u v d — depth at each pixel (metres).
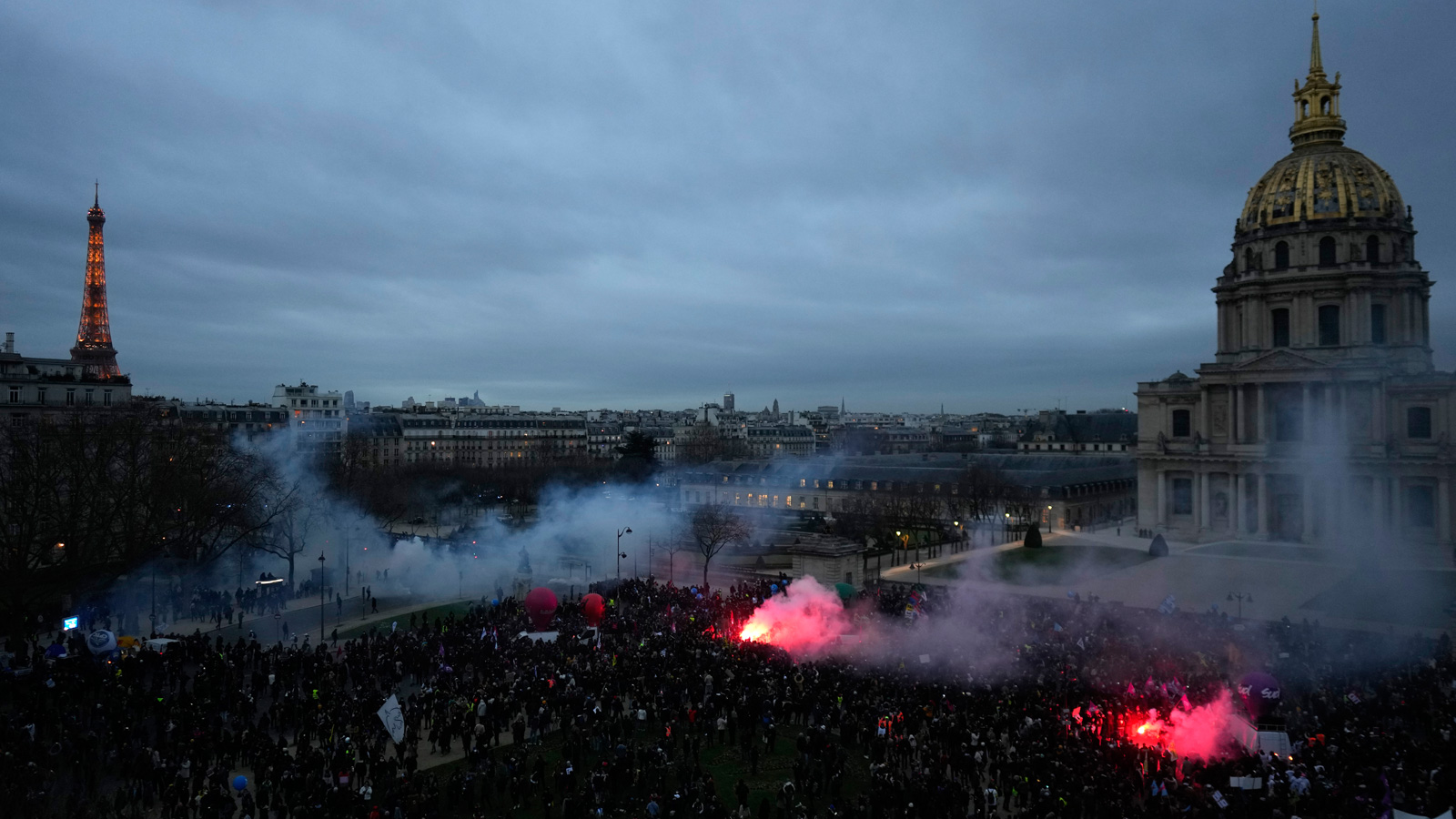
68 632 91.12
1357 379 150.50
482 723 65.81
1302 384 156.38
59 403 139.38
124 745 55.84
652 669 74.12
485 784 53.66
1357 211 165.25
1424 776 47.91
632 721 63.69
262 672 76.19
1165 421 174.25
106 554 104.12
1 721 56.66
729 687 69.94
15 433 113.44
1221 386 166.50
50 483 100.25
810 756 55.31
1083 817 47.38
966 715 60.38
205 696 67.38
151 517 107.69
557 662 76.44
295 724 64.62
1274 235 172.00
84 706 65.06
